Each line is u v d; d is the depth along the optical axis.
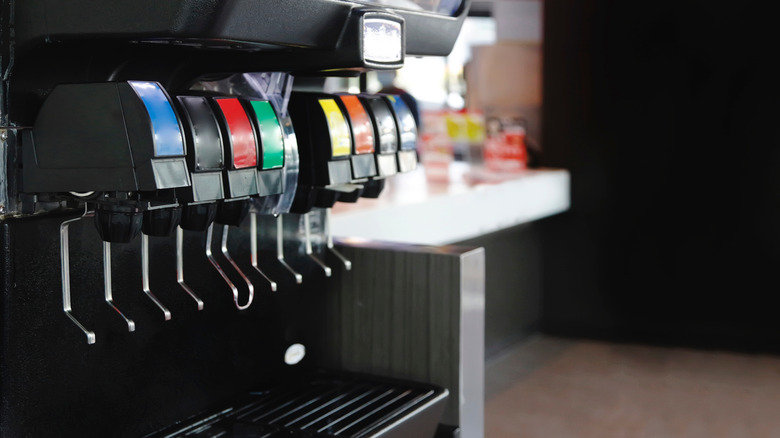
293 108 1.46
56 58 1.19
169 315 1.34
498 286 4.59
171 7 1.02
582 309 5.02
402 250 1.81
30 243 1.24
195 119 1.19
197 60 1.39
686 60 4.71
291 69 1.34
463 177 4.51
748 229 4.69
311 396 1.72
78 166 1.11
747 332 4.75
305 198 1.51
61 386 1.31
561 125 4.97
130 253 1.41
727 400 3.96
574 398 3.98
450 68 5.17
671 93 4.75
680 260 4.82
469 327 1.80
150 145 1.06
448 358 1.78
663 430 3.57
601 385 4.18
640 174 4.84
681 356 4.69
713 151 4.71
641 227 4.87
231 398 1.66
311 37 1.23
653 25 4.75
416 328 1.81
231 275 1.63
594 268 4.97
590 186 4.94
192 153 1.17
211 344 1.60
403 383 1.79
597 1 4.84
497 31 5.05
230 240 1.63
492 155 4.84
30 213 1.21
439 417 1.73
